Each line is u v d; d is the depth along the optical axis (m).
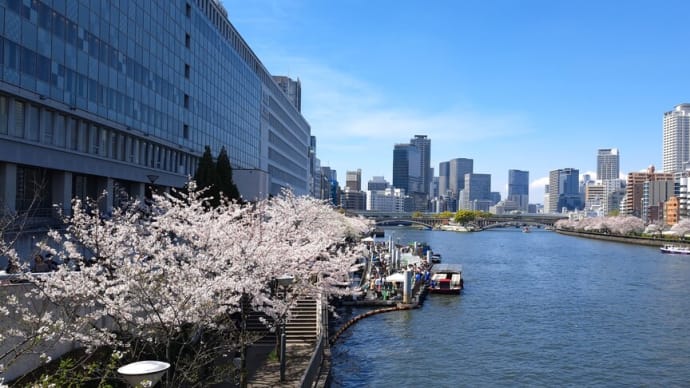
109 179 63.56
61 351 25.41
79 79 55.91
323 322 45.69
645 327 60.88
